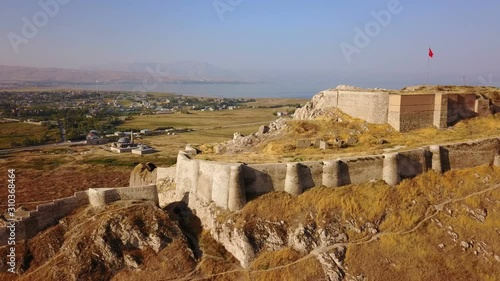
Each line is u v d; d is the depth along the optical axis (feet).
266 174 121.19
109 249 112.98
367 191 121.08
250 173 120.78
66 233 120.78
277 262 107.55
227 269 109.29
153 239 116.67
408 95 159.22
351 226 113.80
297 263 106.63
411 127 161.68
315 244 110.63
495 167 135.85
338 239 111.55
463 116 174.70
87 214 125.39
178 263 111.24
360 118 172.86
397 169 124.77
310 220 114.21
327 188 120.67
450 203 122.01
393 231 113.91
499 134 151.12
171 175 160.04
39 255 115.34
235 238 113.19
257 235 112.98
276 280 103.60
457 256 107.96
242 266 109.70
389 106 163.32
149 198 133.59
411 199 121.39
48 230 121.39
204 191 129.49
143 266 111.14
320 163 121.90
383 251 108.58
